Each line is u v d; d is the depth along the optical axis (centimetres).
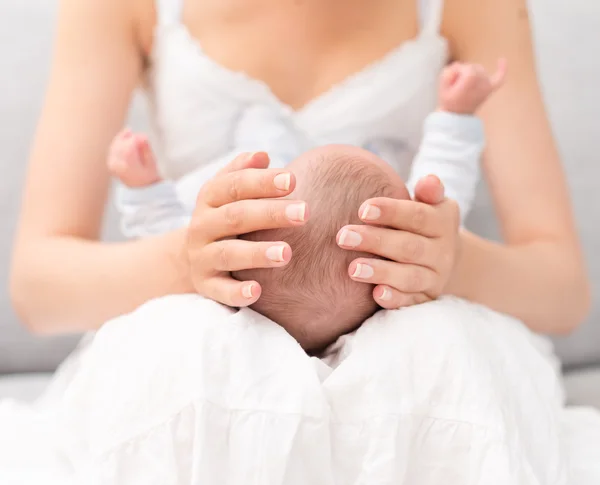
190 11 119
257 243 71
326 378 67
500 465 64
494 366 72
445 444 66
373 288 75
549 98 140
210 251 75
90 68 118
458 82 97
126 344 71
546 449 72
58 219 110
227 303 73
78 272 100
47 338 131
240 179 75
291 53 115
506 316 90
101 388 70
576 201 138
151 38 123
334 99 112
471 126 98
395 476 64
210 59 115
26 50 134
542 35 141
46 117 117
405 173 119
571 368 138
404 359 67
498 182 121
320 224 74
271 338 69
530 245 113
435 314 72
